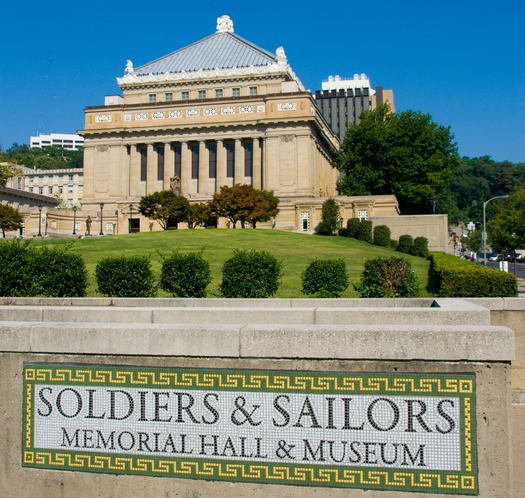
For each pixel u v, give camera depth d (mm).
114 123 99625
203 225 78375
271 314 8641
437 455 5215
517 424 9734
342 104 190000
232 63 105000
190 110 97000
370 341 5336
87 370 5844
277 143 92500
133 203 96375
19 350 5957
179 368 5688
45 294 19141
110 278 19797
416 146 88625
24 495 5891
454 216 146625
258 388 5543
